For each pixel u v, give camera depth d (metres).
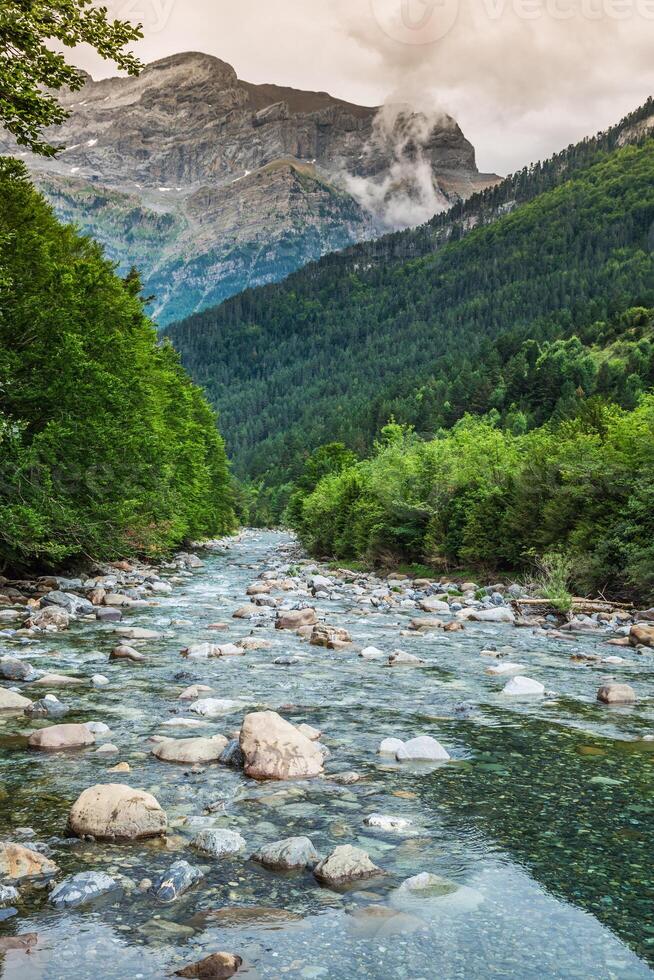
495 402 138.88
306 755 5.88
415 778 5.69
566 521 22.94
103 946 3.15
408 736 6.88
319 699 8.36
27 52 10.20
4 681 8.86
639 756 6.32
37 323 20.80
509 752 6.41
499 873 4.02
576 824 4.76
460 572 28.58
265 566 36.94
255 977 2.93
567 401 112.19
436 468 31.86
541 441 28.38
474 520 26.89
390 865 4.09
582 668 11.01
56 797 5.06
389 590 24.61
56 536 21.95
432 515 30.61
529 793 5.36
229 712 7.60
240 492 133.00
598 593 20.89
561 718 7.70
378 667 10.57
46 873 3.85
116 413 23.28
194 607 17.95
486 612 17.61
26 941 3.16
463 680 9.73
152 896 3.65
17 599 17.89
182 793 5.23
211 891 3.71
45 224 27.84
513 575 25.86
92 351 23.56
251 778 5.61
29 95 10.05
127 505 23.78
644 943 3.30
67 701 7.94
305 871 3.99
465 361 195.38
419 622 15.66
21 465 19.16
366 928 3.38
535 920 3.49
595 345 165.38
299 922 3.42
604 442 23.50
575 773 5.84
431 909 3.58
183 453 43.62
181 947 3.16
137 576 26.14
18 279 20.95
